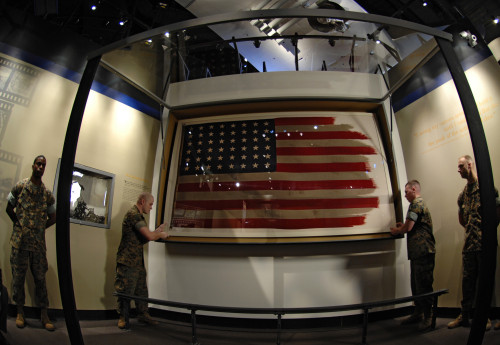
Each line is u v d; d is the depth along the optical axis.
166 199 3.94
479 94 3.41
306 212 3.66
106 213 3.69
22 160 3.24
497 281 3.05
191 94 4.18
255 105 3.99
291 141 3.90
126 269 3.28
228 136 4.03
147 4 6.04
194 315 2.83
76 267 3.39
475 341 2.14
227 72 4.90
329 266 3.58
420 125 3.94
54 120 3.48
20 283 2.88
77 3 5.54
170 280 3.76
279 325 2.76
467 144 3.42
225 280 3.62
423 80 3.94
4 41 3.26
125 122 3.96
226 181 3.85
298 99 3.89
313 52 4.80
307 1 5.07
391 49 3.99
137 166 4.01
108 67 3.37
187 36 3.79
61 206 2.42
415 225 3.35
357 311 3.50
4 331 2.54
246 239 3.60
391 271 3.68
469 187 3.13
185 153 4.07
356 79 4.09
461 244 3.44
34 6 4.01
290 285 3.53
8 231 3.12
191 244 3.79
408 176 4.04
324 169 3.80
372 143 3.94
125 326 3.17
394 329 3.20
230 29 4.57
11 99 3.25
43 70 3.49
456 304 3.43
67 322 2.34
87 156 3.57
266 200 3.71
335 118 4.00
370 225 3.65
